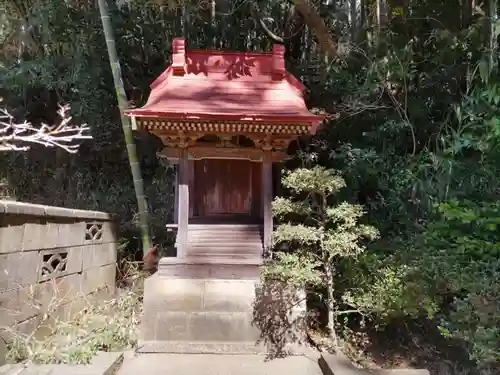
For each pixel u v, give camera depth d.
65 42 6.61
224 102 4.20
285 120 3.87
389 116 5.41
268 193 4.36
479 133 4.57
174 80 4.55
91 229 4.83
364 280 3.92
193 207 4.71
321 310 4.64
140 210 5.49
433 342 3.97
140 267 5.96
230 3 6.43
